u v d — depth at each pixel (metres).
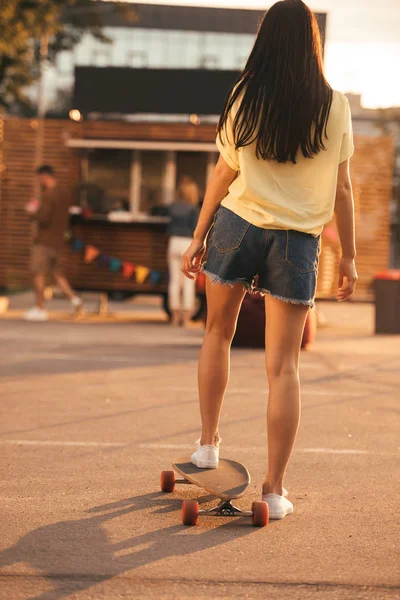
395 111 33.12
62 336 13.88
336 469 5.92
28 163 19.72
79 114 19.50
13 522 4.55
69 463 5.91
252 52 4.64
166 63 43.72
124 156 19.20
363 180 19.77
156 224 18.19
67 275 18.34
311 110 4.55
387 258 19.75
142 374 10.16
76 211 18.25
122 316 18.50
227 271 4.65
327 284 18.16
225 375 4.98
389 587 3.76
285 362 4.71
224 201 4.72
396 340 15.05
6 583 3.71
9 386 9.07
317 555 4.14
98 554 4.09
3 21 19.91
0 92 22.45
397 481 5.63
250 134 4.55
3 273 20.12
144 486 5.33
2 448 6.32
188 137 18.92
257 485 5.42
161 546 4.21
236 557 4.09
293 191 4.60
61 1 21.47
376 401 8.80
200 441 5.04
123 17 33.31
